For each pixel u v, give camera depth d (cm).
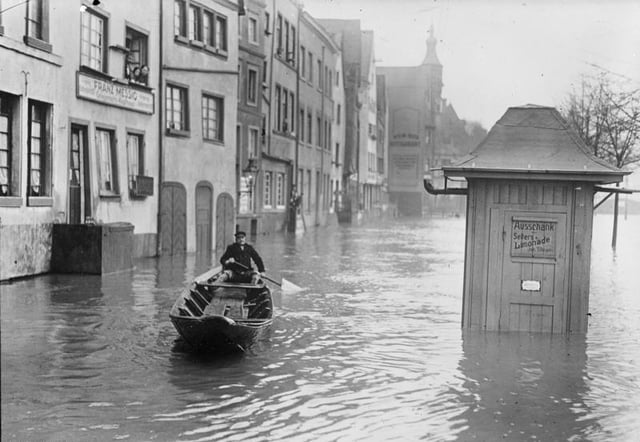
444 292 1895
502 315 1300
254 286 1370
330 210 6016
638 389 977
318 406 877
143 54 2480
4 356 1076
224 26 2930
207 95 2823
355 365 1078
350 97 6625
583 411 877
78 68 2055
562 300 1281
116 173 2295
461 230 5503
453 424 823
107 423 796
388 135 9500
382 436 780
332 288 1950
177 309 1162
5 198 1742
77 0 2041
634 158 2948
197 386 947
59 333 1238
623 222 7594
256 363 1077
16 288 1697
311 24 5066
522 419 843
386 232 5053
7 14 1727
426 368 1067
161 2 2538
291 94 4597
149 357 1091
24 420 801
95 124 2164
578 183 1255
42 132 1923
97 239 1961
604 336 1305
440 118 10312
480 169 1232
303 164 4972
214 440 755
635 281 2188
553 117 1288
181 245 2694
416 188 9525
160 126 2556
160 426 792
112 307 1490
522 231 1280
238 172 3603
